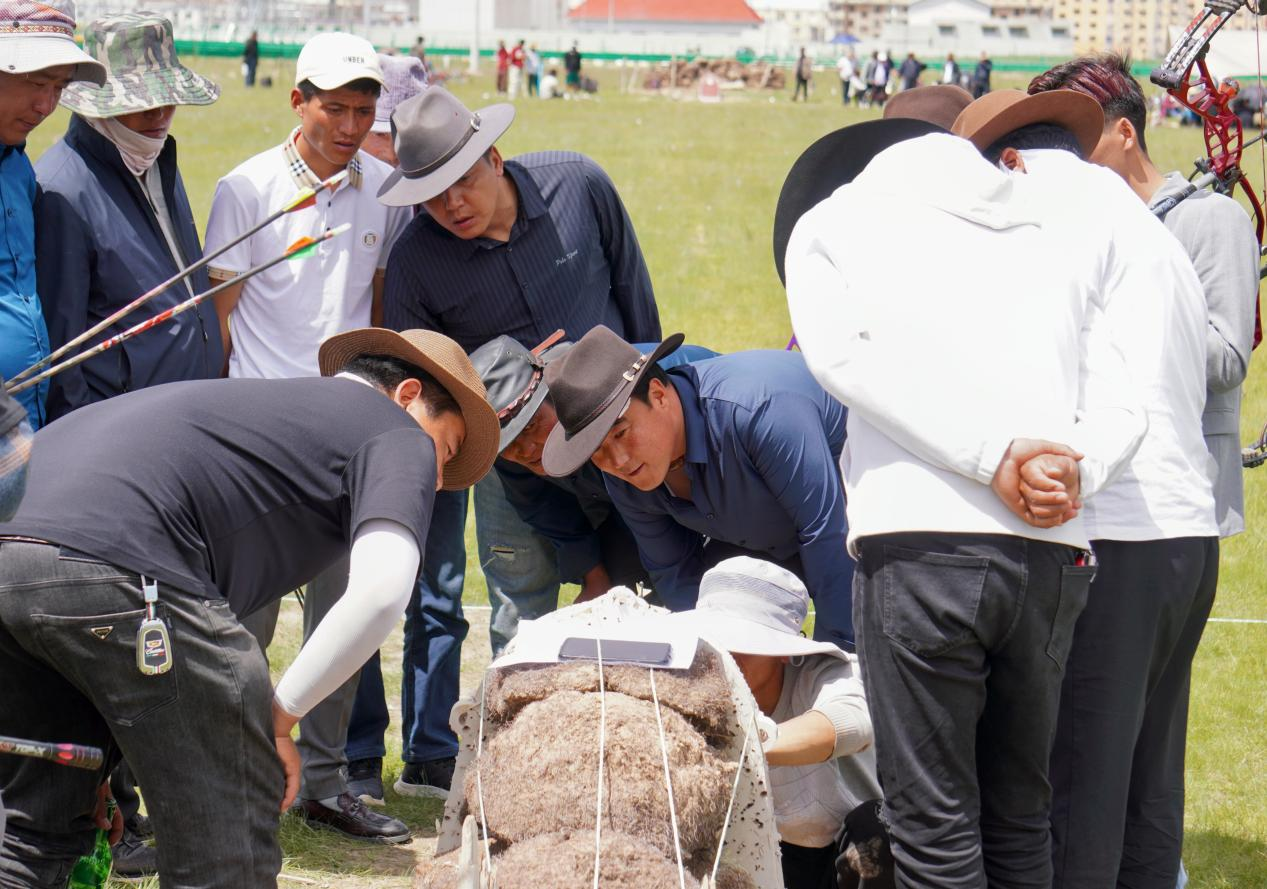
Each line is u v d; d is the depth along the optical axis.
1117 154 4.03
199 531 2.88
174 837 2.88
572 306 4.85
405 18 83.75
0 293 3.88
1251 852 4.41
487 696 2.92
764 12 138.25
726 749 2.90
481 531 4.93
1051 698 2.97
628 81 62.12
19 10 3.82
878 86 45.78
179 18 61.47
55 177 4.10
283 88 44.41
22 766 2.99
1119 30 141.75
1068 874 3.23
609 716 2.71
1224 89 4.32
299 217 4.72
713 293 13.87
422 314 4.80
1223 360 3.61
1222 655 6.05
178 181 4.48
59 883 3.05
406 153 4.55
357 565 2.84
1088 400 3.04
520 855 2.53
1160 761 3.54
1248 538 7.56
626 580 4.72
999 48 98.12
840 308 2.96
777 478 3.76
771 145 29.64
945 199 3.04
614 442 3.71
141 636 2.75
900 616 2.90
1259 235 4.36
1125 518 3.18
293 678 2.91
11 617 2.75
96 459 2.84
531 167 4.83
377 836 4.51
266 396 3.01
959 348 2.88
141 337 4.17
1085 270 3.10
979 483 2.85
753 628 3.30
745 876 2.85
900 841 3.01
